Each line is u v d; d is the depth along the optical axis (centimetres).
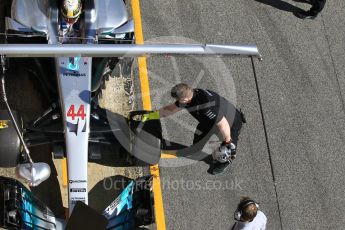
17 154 732
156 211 820
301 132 933
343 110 971
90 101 757
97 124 786
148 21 979
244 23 1021
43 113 783
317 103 966
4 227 706
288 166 898
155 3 998
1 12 909
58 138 774
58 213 786
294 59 1002
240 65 968
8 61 778
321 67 1006
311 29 1045
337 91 987
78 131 734
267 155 900
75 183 718
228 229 827
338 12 1079
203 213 834
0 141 720
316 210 870
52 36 773
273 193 872
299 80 982
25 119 841
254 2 1048
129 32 816
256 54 629
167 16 993
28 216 702
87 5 771
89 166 828
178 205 833
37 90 862
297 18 1051
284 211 861
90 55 603
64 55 598
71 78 752
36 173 677
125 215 731
